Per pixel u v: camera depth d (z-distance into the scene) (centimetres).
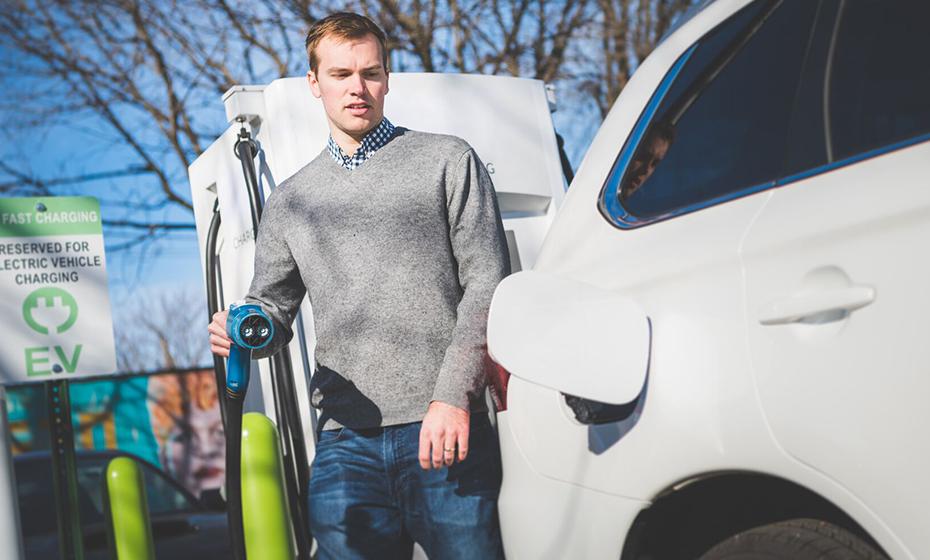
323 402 256
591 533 203
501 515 232
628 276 201
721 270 182
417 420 247
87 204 375
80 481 646
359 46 254
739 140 193
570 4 1209
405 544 259
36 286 367
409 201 250
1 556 317
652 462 189
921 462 149
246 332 248
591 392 194
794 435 166
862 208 162
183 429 1504
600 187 221
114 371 374
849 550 168
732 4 212
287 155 351
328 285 253
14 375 361
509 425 230
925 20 167
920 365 149
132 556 365
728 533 199
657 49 229
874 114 170
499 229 252
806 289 167
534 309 204
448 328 250
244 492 320
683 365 185
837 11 183
